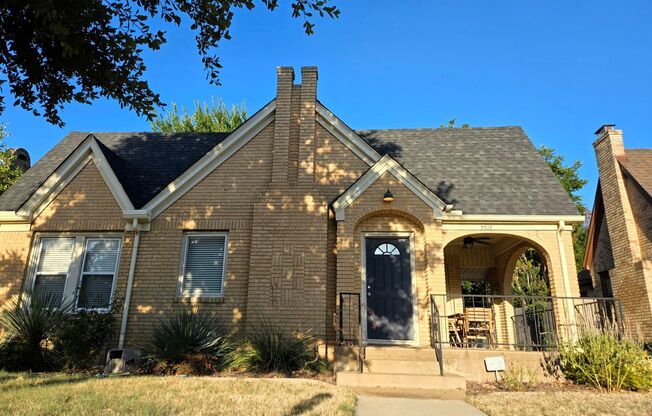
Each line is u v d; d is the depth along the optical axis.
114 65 8.44
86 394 6.83
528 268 24.84
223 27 8.45
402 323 11.23
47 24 7.56
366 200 11.52
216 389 7.47
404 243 11.84
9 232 12.28
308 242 11.48
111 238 12.27
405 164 13.94
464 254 15.73
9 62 8.51
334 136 12.81
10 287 11.84
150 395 6.87
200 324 10.33
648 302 13.92
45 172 14.05
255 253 11.45
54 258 12.22
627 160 16.03
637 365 8.91
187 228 12.03
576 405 7.30
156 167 13.94
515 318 14.53
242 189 12.30
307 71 13.15
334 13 8.02
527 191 12.57
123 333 11.17
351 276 10.99
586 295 23.23
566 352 9.63
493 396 8.05
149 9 8.27
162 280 11.65
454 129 16.19
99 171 12.58
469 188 12.72
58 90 8.83
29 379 8.26
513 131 15.81
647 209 14.70
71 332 10.19
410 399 7.85
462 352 9.80
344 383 8.41
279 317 10.92
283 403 6.62
